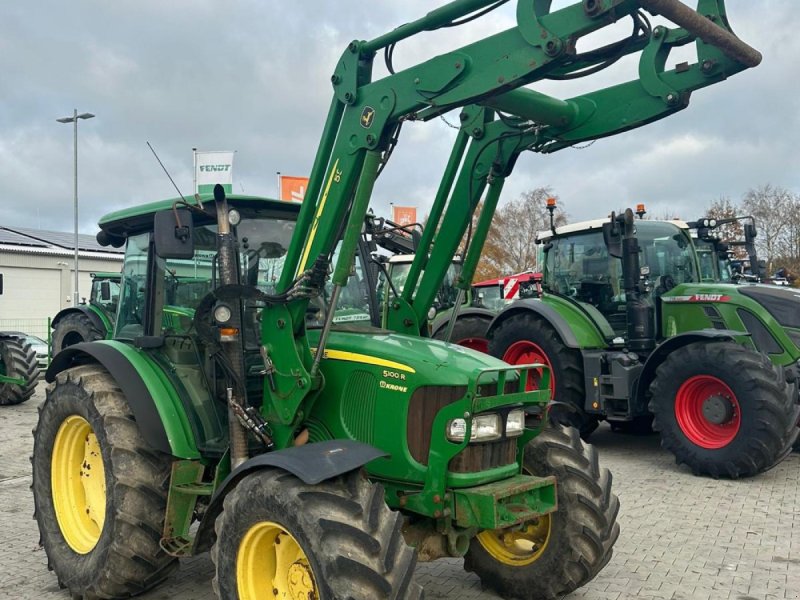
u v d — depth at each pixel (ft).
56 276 96.43
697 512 18.76
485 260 134.82
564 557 12.54
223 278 12.30
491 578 13.53
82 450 14.71
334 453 10.07
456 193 14.49
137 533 12.68
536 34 9.87
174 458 13.20
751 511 18.83
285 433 12.17
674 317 25.90
